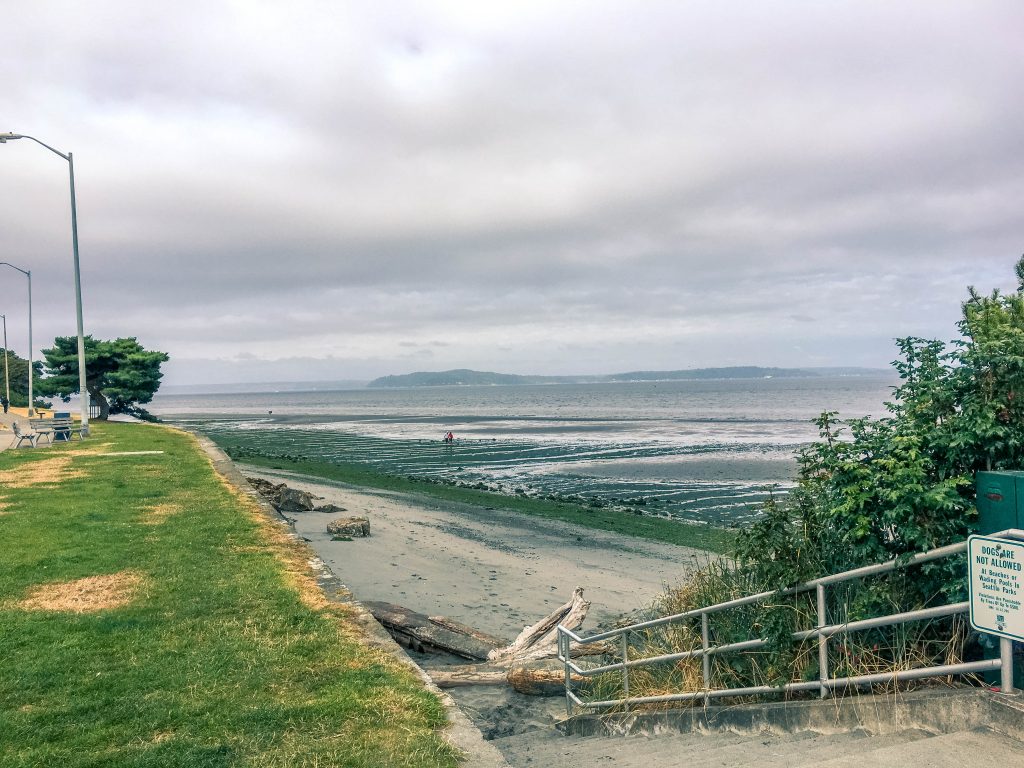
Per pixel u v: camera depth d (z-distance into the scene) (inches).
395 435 3181.6
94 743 180.5
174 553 390.6
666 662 259.0
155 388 2183.8
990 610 142.3
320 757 170.1
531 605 557.9
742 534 220.2
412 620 410.6
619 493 1429.6
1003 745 137.1
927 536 172.7
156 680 220.7
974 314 237.0
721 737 206.1
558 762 206.4
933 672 160.9
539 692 327.6
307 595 319.3
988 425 176.1
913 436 186.4
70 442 1128.8
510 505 1173.1
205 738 181.8
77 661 236.7
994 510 172.1
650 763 186.1
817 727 182.1
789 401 6353.3
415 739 180.2
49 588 324.2
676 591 307.6
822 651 183.6
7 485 643.5
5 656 241.1
